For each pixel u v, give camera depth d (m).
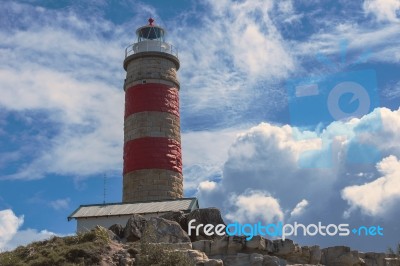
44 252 31.39
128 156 54.44
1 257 31.56
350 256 34.72
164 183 52.94
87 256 30.72
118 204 47.09
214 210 36.75
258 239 33.53
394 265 35.47
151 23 62.06
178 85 58.44
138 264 30.58
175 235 34.47
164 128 55.06
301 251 34.28
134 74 57.03
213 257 33.00
